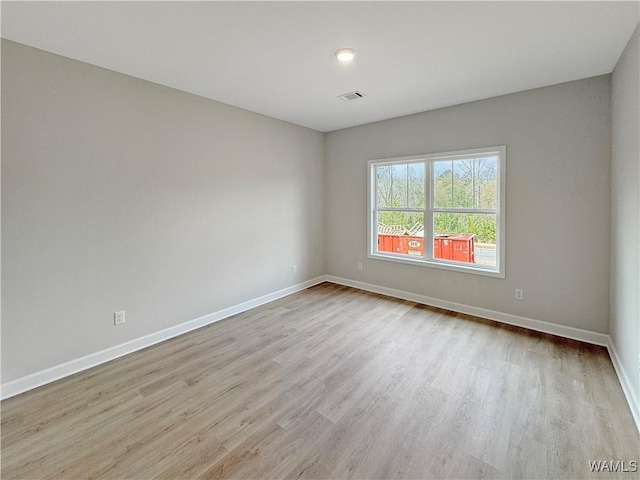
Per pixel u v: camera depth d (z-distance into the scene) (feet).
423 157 12.87
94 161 8.39
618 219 8.13
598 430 5.97
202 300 11.21
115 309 8.96
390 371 8.13
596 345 9.44
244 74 8.99
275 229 13.99
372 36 6.98
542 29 6.70
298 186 15.07
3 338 7.12
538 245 10.39
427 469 5.15
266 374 8.04
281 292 14.44
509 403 6.80
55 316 7.86
